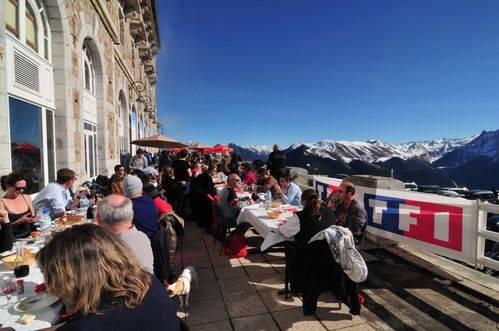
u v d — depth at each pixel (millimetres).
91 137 10516
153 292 1190
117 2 13773
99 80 10945
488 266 3742
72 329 1023
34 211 4273
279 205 5523
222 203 5551
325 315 3289
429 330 3004
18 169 5699
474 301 3557
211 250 5395
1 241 3066
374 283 4008
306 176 8742
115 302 1070
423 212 4461
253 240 5922
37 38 6418
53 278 1067
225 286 3969
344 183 4520
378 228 5180
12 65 5395
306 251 3051
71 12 7551
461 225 4004
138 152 12016
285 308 3432
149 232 3072
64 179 4848
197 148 22516
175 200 7617
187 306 3461
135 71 21172
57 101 7066
